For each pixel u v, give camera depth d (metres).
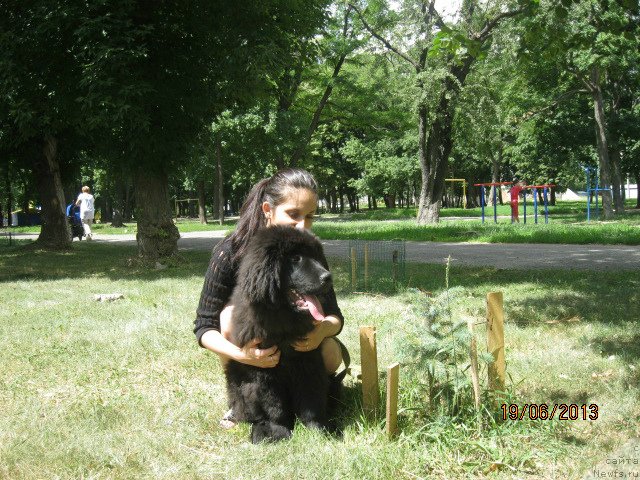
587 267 11.32
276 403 3.55
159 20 12.81
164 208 13.83
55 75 12.40
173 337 6.38
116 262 14.94
